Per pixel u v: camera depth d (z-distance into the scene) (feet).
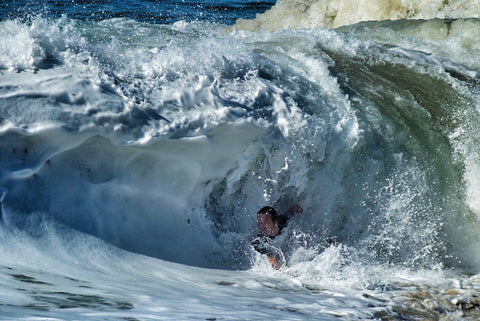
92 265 49.83
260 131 66.44
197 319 34.14
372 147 76.13
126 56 70.28
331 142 72.74
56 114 53.16
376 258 71.26
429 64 97.81
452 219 76.33
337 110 77.05
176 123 60.29
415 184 76.89
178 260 61.21
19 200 50.19
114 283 44.45
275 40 101.50
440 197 77.10
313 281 60.23
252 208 74.08
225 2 275.18
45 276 42.34
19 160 51.16
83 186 56.08
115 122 56.13
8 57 58.95
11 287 36.81
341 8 181.68
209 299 43.62
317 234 73.46
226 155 66.08
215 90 67.05
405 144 78.43
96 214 56.44
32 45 61.05
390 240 74.18
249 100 68.44
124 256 54.85
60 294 36.86
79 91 56.70
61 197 53.78
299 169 71.82
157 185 63.00
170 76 67.97
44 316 29.30
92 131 54.49
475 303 55.52
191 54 73.20
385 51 101.40
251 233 73.46
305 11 195.62
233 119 63.82
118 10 226.99
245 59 78.74
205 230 69.26
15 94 52.90
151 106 60.59
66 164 54.90
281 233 70.23
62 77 57.82
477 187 77.00
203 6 260.01
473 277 65.10
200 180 66.95
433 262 71.82
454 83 92.07
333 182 73.87
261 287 53.93
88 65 63.10
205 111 63.41
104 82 60.29
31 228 49.65
